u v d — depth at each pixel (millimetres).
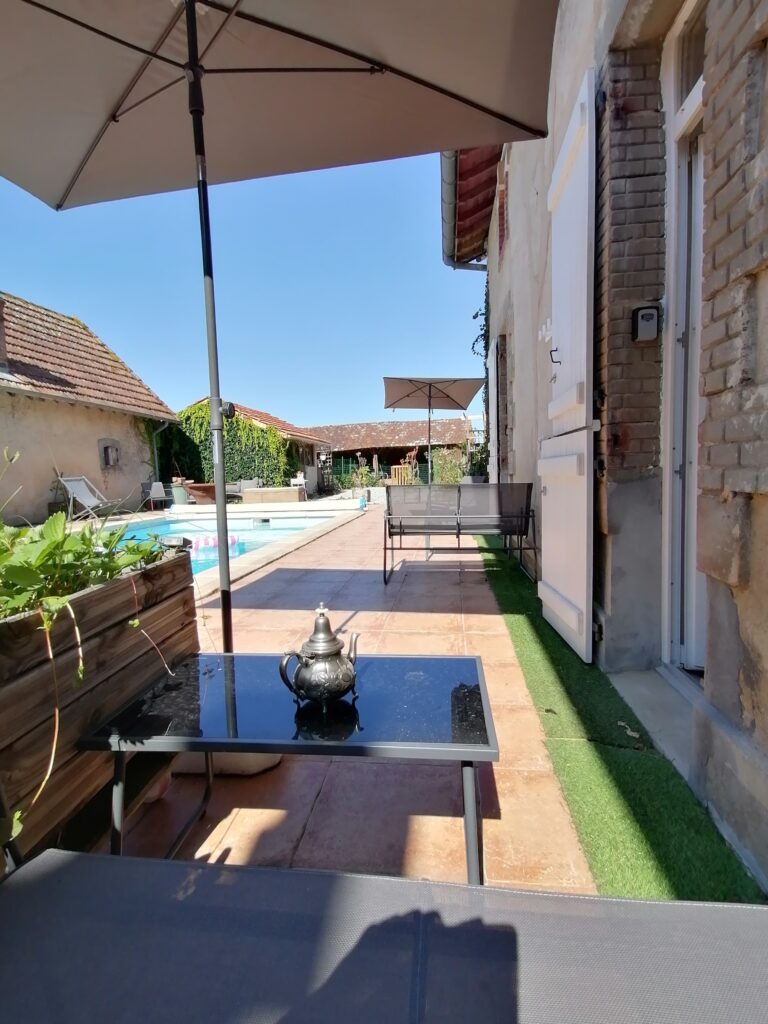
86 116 2285
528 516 4273
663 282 2207
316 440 22688
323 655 1290
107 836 1262
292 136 2562
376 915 853
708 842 1286
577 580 2547
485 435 10375
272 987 739
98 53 2025
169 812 1523
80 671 1045
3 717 927
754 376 1143
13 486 10656
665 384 2232
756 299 1130
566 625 2709
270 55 2141
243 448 18219
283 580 4574
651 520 2303
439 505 4348
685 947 791
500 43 2080
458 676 1509
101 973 761
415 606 3592
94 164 2557
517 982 741
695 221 2117
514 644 2762
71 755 1122
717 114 1244
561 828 1384
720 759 1330
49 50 1985
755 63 1092
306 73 2213
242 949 794
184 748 1132
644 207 2191
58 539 1187
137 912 857
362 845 1368
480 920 841
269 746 1116
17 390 10367
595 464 2436
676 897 1134
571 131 2506
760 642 1171
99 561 1296
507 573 4723
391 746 1101
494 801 1514
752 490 1134
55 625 1070
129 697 1343
